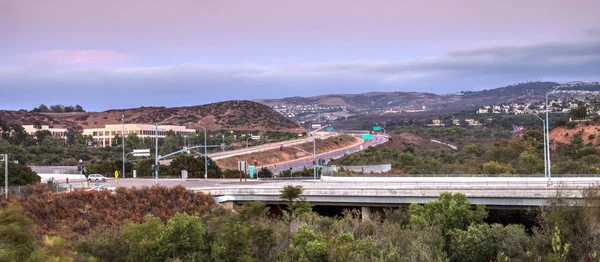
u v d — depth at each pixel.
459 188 49.97
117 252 27.84
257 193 54.25
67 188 53.69
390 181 65.00
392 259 26.67
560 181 52.00
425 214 37.97
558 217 30.58
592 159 91.12
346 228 33.28
